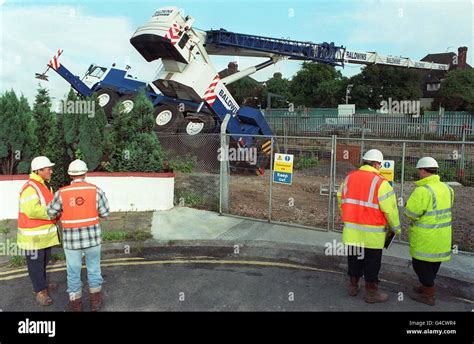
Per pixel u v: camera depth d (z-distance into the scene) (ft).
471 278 18.44
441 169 49.70
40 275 15.76
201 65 47.16
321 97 180.34
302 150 64.54
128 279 18.53
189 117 49.65
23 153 29.27
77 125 29.78
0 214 28.30
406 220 29.12
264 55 61.62
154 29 43.96
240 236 24.97
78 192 14.65
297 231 26.27
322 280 18.61
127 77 57.16
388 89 158.81
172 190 32.09
